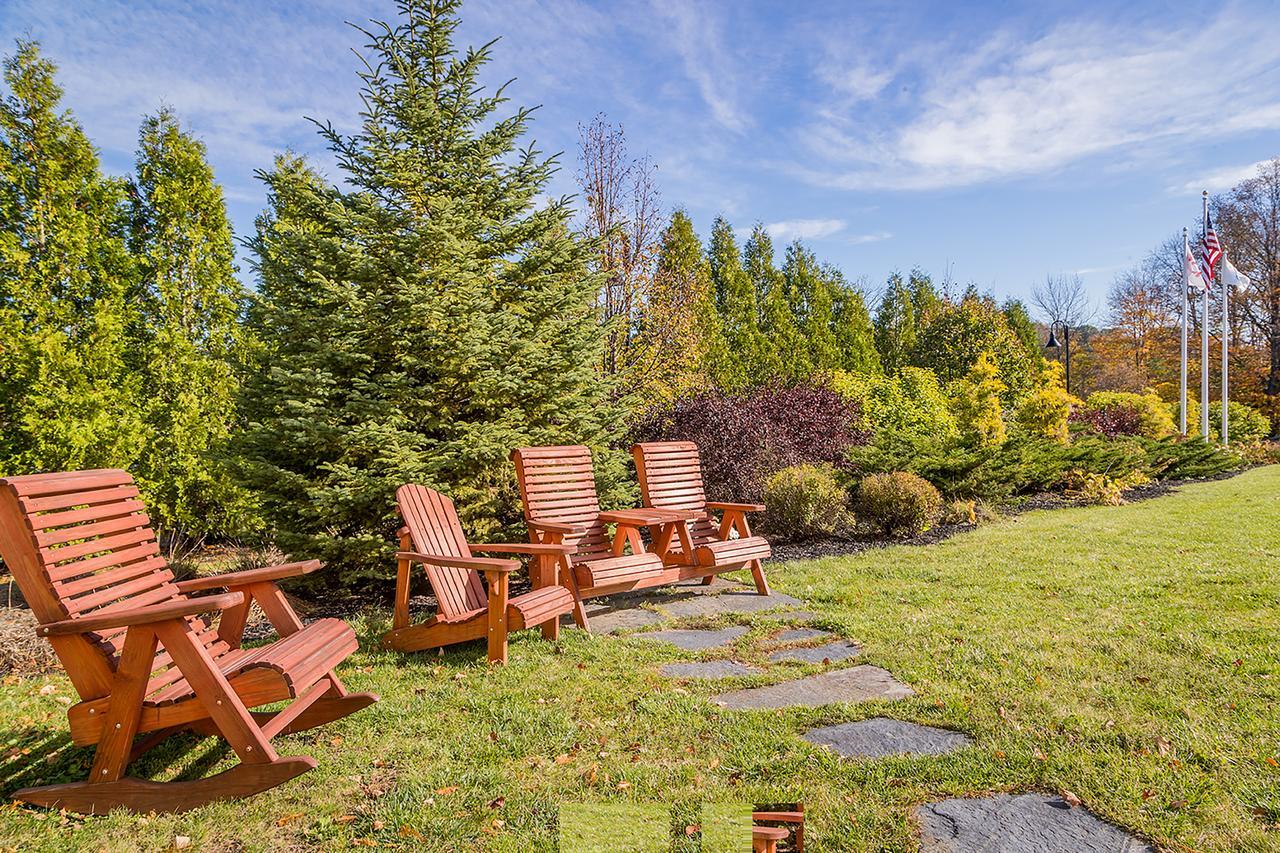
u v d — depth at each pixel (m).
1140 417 19.67
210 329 10.15
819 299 25.05
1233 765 2.84
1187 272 19.44
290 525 6.43
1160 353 36.22
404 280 6.31
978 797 2.70
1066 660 4.13
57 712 3.88
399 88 6.82
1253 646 4.24
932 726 3.36
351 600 6.60
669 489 6.78
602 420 7.84
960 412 15.59
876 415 15.21
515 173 7.41
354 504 6.16
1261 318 33.03
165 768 3.19
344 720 3.58
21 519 2.87
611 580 5.32
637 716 3.58
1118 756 2.94
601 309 8.20
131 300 9.58
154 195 9.73
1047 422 15.84
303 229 6.55
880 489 9.10
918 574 6.72
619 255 12.28
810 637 4.93
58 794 2.83
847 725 3.41
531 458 5.86
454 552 5.17
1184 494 12.92
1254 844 2.33
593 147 12.77
